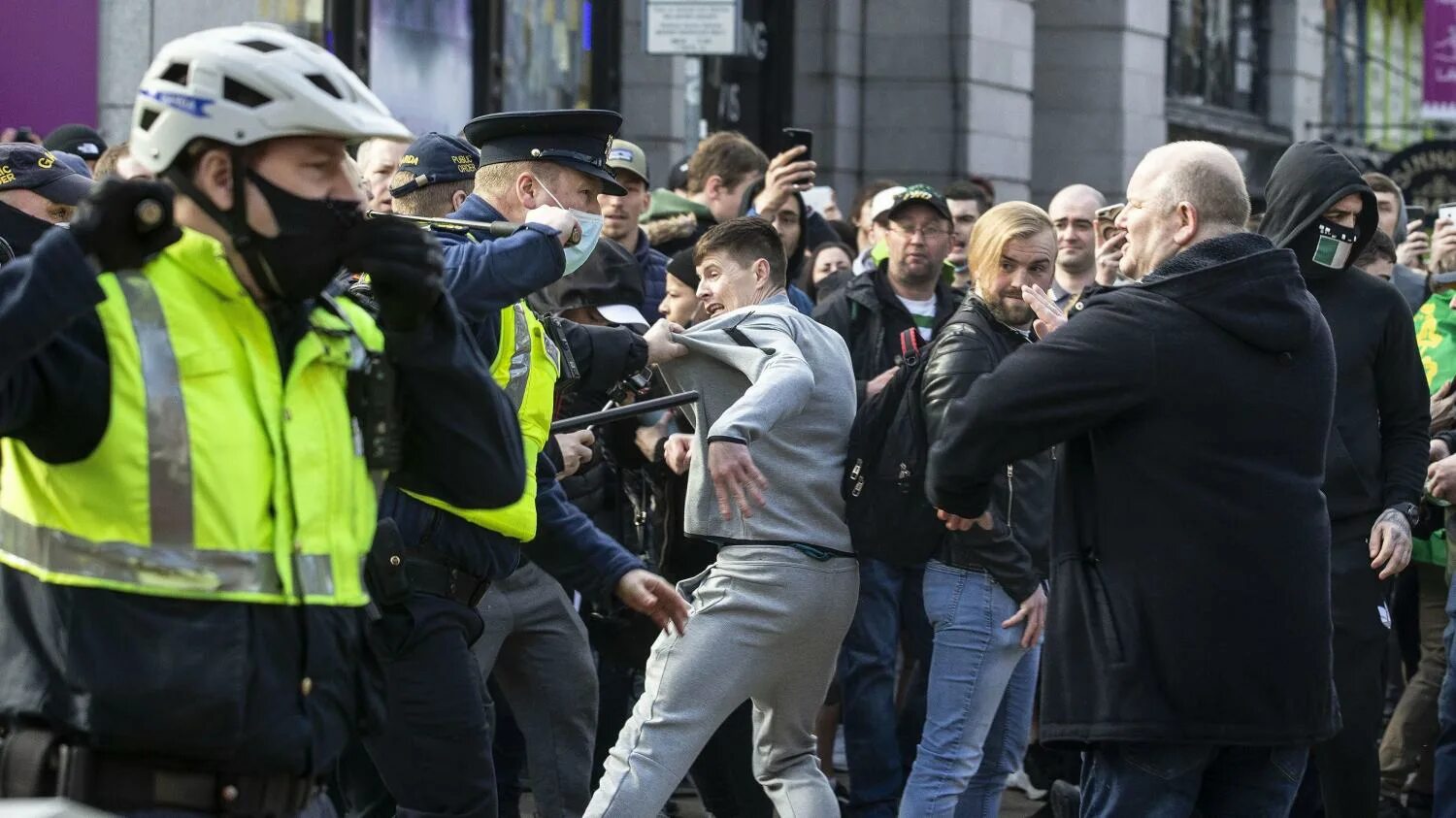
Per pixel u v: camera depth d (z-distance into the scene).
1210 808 11.93
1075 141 47.88
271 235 7.54
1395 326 15.16
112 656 7.38
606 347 13.09
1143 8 48.50
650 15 25.78
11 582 7.58
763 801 15.12
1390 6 65.62
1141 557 11.32
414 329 8.03
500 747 16.44
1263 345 11.35
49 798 7.52
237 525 7.52
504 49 30.50
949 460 11.59
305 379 7.86
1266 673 11.30
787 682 13.88
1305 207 14.98
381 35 26.62
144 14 24.48
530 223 11.02
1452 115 54.41
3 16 24.48
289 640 7.69
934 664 14.84
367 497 8.13
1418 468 15.09
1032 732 18.95
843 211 41.91
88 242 7.02
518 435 8.62
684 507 14.52
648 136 35.44
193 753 7.52
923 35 42.25
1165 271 11.46
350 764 12.38
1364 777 14.97
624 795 13.32
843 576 13.87
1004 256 14.40
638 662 15.20
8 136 21.61
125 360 7.35
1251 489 11.30
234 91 7.46
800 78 41.41
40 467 7.46
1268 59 58.97
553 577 12.40
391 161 16.95
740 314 13.98
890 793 16.78
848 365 14.23
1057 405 11.26
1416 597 18.72
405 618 10.65
